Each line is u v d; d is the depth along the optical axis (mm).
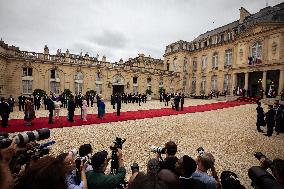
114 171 3855
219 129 13523
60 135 10570
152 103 30844
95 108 23906
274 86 34094
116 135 11102
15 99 29609
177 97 21188
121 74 38781
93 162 2971
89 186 2877
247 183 6512
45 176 1382
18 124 12969
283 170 2496
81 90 35062
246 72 34719
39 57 31391
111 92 37781
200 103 28688
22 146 2949
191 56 47281
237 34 36781
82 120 14844
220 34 41031
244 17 38406
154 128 13094
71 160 2730
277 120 13141
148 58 51125
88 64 35375
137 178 1573
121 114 18297
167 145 3791
